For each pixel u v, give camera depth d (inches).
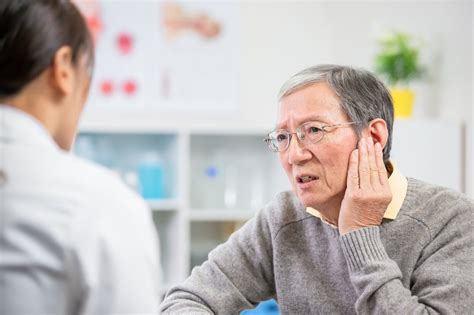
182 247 125.5
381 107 52.8
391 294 47.4
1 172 30.9
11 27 31.4
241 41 139.8
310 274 57.9
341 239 50.7
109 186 32.6
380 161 51.1
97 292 30.5
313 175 51.7
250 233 62.6
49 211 30.5
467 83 103.2
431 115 114.6
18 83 31.9
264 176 139.9
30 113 32.8
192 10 138.7
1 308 29.7
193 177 137.8
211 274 61.7
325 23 142.5
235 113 139.6
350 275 50.4
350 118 51.4
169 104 138.0
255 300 62.7
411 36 115.1
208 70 139.3
